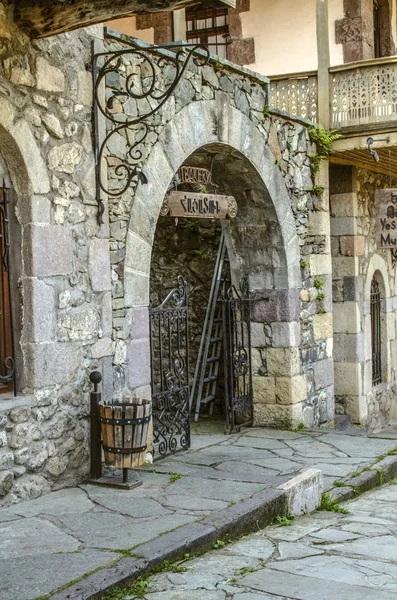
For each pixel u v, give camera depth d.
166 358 9.88
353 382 10.71
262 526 5.32
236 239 9.09
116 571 4.03
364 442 8.03
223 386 9.83
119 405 5.91
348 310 10.72
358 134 9.38
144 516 5.01
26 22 5.31
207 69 7.56
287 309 8.91
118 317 6.46
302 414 9.12
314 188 9.58
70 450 5.85
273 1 10.96
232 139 7.92
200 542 4.64
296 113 9.76
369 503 6.19
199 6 11.21
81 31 5.96
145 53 6.75
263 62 11.09
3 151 5.43
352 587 4.14
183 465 6.73
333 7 10.72
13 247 5.54
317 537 5.11
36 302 5.53
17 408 5.38
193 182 7.56
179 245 10.04
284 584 4.17
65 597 3.71
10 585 3.84
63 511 5.14
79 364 5.96
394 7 11.94
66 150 5.82
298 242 9.24
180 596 3.97
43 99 5.61
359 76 9.35
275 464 6.95
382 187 11.90
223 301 8.48
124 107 6.48
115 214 6.43
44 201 5.61
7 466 5.30
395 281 12.51
